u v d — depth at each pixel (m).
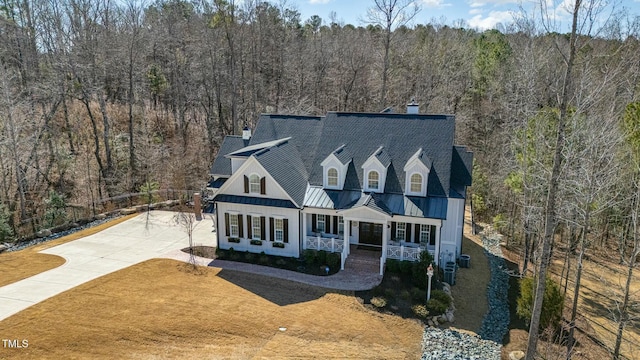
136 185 46.78
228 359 18.55
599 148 24.64
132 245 31.25
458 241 30.91
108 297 23.05
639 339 24.67
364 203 26.19
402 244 28.55
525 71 32.19
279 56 63.41
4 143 38.16
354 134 31.12
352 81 61.31
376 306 23.56
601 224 37.56
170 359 18.31
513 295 28.11
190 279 25.86
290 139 32.88
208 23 53.97
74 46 45.59
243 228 29.61
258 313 22.30
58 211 37.44
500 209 41.47
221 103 58.88
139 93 58.03
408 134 30.08
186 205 41.41
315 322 21.81
